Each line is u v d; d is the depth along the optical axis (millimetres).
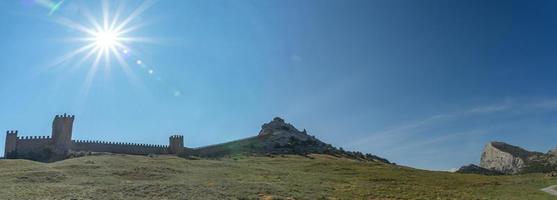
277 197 52188
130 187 52469
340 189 64250
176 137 151750
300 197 53812
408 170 110250
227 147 160250
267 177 74375
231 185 58562
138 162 84250
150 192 50031
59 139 127188
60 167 72000
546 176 91125
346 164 116312
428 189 70188
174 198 47375
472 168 157875
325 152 163375
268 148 160750
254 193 53781
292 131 188125
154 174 68312
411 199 58219
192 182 60906
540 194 65875
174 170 74750
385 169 107625
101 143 135625
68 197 45812
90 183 56625
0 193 47812
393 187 70688
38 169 69062
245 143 165375
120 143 139375
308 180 73312
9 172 64438
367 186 70188
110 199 45500
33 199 44719
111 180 60000
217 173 75500
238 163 103062
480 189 72750
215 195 50281
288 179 72938
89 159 85875
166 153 146250
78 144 131000
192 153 149125
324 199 54250
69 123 130250
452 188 73688
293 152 155750
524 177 93125
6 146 120500
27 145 123250
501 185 78812
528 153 192500
